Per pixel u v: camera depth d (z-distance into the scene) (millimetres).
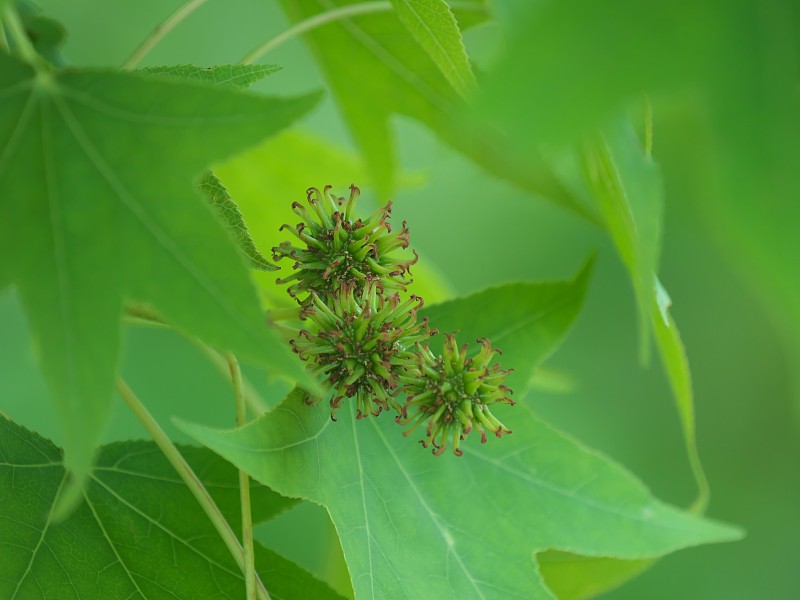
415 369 334
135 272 282
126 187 284
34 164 285
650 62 247
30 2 378
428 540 340
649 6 247
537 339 361
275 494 341
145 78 287
